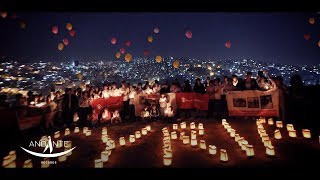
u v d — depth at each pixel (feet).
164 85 38.29
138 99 37.76
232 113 33.35
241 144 20.94
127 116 40.32
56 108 35.65
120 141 24.20
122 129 31.96
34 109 31.58
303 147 20.38
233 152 20.43
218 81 35.86
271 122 29.04
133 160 19.80
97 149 23.71
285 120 29.91
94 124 35.53
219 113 36.47
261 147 21.13
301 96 29.40
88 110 38.22
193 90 36.63
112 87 38.93
